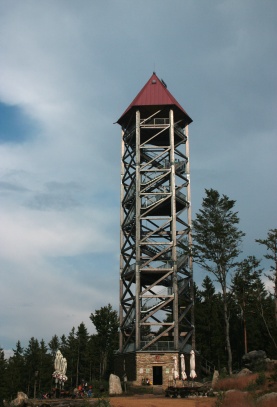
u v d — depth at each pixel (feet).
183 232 197.06
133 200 197.77
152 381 172.14
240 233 184.96
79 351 337.72
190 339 195.21
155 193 193.57
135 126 204.64
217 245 181.68
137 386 164.25
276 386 103.81
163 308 188.44
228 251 183.01
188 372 177.99
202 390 119.44
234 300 209.05
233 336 233.14
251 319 228.63
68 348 356.38
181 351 177.58
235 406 88.84
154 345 178.91
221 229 180.86
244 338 218.38
